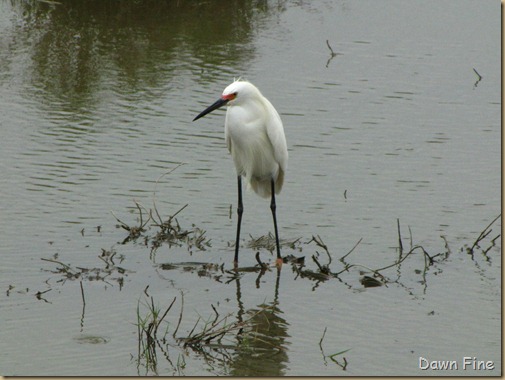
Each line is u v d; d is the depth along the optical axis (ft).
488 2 89.71
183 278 41.42
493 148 57.47
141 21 81.66
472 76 70.74
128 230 45.16
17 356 33.60
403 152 56.54
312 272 42.11
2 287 39.14
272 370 33.24
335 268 42.78
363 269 42.63
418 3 89.56
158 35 78.33
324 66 72.13
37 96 64.49
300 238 45.70
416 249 44.55
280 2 89.10
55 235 44.47
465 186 51.85
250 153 43.50
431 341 35.78
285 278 41.88
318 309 38.68
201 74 69.72
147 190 50.39
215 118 61.82
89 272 41.06
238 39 77.97
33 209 47.14
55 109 62.23
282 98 65.05
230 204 49.42
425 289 40.73
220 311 38.22
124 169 52.95
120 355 34.04
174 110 62.69
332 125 60.54
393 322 37.50
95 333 35.68
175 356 34.12
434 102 65.36
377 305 39.17
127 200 49.01
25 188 49.65
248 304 39.04
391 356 34.53
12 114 61.00
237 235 43.34
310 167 54.03
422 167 54.34
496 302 39.47
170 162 54.29
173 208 48.47
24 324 36.17
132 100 64.34
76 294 39.04
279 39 78.38
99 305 38.14
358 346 35.32
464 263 43.34
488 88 68.28
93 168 52.90
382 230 46.50
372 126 60.59
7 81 67.00
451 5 88.79
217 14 84.58
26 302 38.01
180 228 46.03
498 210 48.91
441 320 37.70
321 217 47.96
